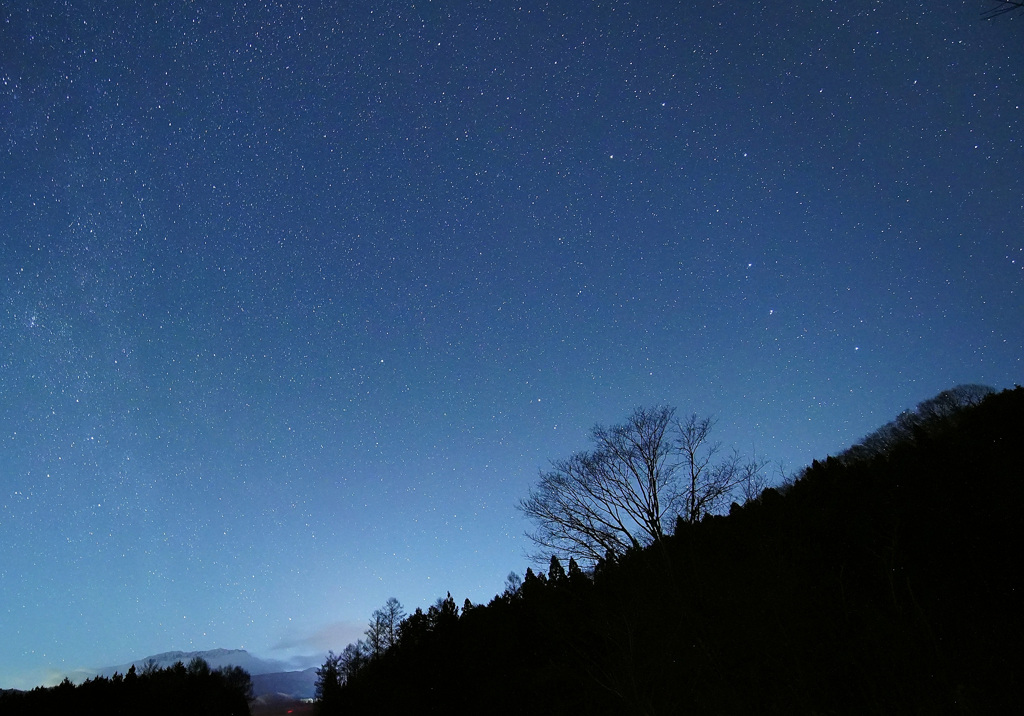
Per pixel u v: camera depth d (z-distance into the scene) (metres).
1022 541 16.38
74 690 47.00
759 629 17.31
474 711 26.98
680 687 17.55
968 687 12.50
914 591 16.50
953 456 21.41
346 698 40.97
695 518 22.41
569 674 21.27
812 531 21.36
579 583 23.91
